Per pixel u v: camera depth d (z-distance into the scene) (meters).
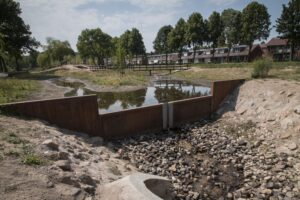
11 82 23.45
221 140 11.44
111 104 18.30
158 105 13.11
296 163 8.38
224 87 15.93
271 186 7.33
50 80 37.06
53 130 8.88
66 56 88.00
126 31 78.25
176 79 34.75
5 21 46.66
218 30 58.00
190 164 9.21
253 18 48.44
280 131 10.70
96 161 7.36
